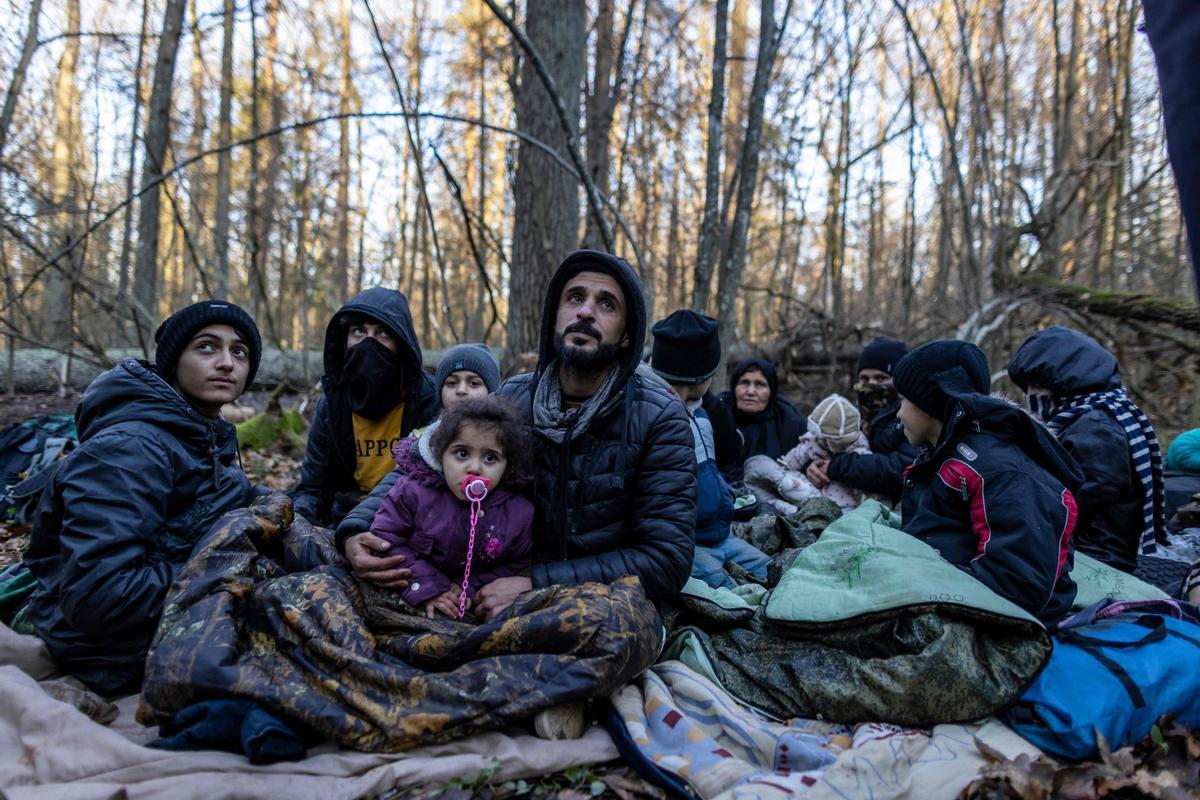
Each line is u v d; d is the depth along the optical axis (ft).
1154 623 7.34
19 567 8.50
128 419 7.48
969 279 27.66
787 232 43.91
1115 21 30.22
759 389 14.30
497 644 6.65
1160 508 9.84
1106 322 26.08
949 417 8.04
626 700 6.80
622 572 7.41
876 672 6.77
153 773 5.72
